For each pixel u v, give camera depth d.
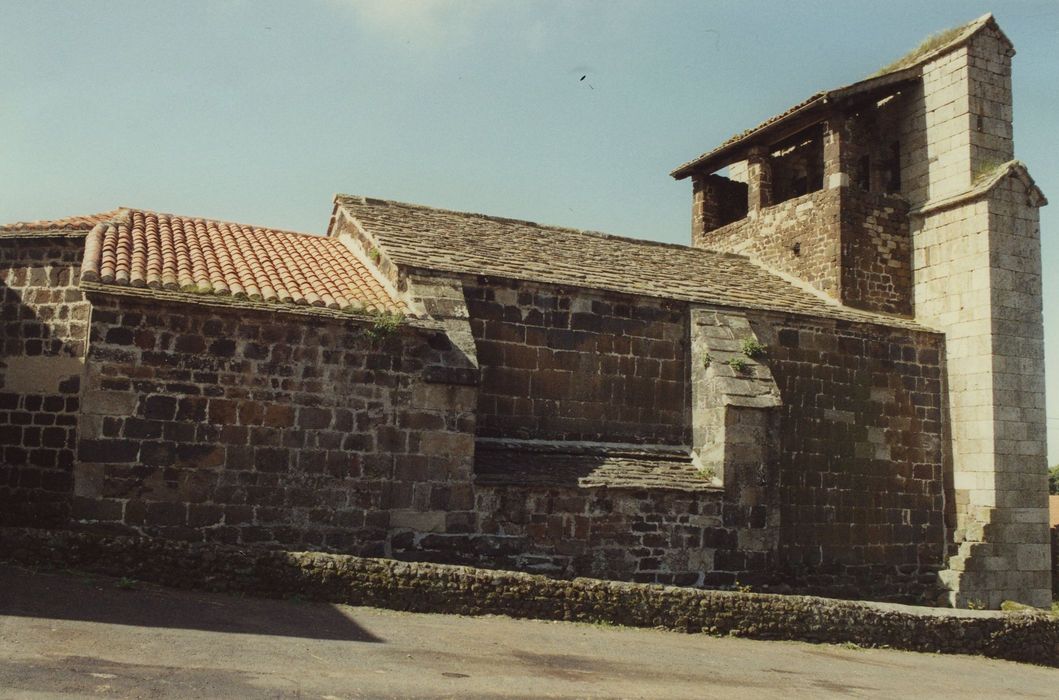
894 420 21.16
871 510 20.41
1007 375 21.30
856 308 22.64
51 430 15.66
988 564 20.48
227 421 13.79
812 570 19.41
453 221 21.30
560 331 18.06
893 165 24.97
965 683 12.96
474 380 15.31
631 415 18.48
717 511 16.89
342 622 11.18
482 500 15.12
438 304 16.23
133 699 7.18
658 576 16.17
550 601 13.28
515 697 8.79
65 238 16.20
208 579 11.86
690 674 10.95
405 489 14.69
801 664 12.62
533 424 17.55
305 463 14.16
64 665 7.83
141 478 13.20
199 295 13.99
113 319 13.41
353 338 14.77
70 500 15.41
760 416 17.72
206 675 8.09
